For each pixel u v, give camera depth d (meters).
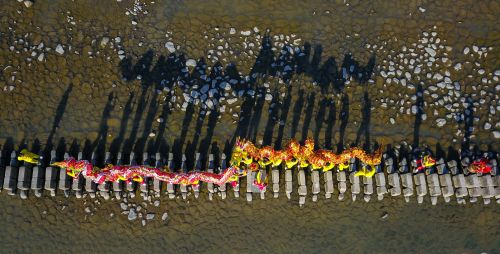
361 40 14.50
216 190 13.55
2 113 13.68
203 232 13.48
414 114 14.07
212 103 13.98
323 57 14.39
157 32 14.38
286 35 14.48
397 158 13.84
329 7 14.66
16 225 13.30
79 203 13.43
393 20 14.63
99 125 13.77
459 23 14.63
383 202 13.65
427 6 14.72
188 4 14.53
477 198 13.72
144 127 13.80
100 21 14.36
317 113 14.02
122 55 14.16
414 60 14.42
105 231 13.39
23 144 13.54
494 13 14.67
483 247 13.56
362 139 13.92
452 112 14.13
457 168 13.73
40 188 13.25
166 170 13.24
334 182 13.63
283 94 14.11
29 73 13.95
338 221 13.58
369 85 14.22
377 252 13.48
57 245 13.29
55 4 14.37
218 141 13.83
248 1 14.61
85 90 13.94
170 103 13.94
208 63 14.27
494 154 13.92
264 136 13.88
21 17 14.24
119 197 13.44
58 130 13.68
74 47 14.17
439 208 13.66
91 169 12.51
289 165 13.23
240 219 13.55
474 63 14.44
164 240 13.43
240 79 14.19
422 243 13.53
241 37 14.45
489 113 14.16
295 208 13.61
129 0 14.46
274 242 13.48
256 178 13.37
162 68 14.16
